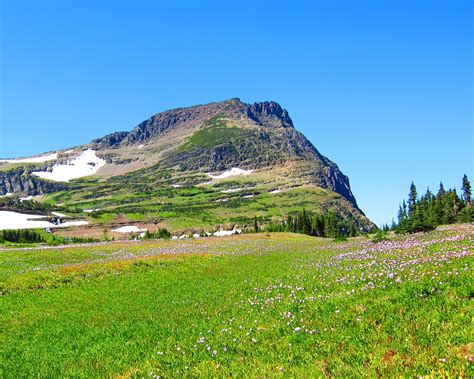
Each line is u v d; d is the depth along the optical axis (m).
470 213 101.69
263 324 14.44
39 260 52.91
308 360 10.04
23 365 14.22
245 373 9.70
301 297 17.53
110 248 70.75
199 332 15.27
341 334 11.34
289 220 181.12
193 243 80.81
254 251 57.84
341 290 16.92
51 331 19.39
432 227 56.97
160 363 11.80
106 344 15.69
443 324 10.48
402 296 13.18
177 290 28.81
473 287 12.30
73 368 12.95
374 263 23.53
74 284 31.89
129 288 30.59
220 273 36.53
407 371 8.31
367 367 8.94
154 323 18.41
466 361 8.38
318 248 55.28
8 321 22.06
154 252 61.59
